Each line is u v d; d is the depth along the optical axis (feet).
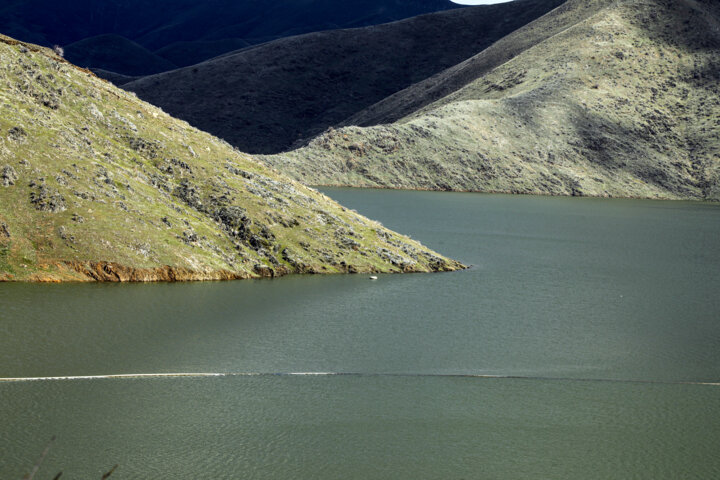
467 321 194.08
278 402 130.72
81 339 154.71
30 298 180.45
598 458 114.32
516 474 108.47
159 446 111.34
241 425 120.57
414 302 213.05
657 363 163.43
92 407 123.34
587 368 158.10
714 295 251.39
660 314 215.31
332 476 105.40
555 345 175.01
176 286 207.51
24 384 130.62
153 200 237.25
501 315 203.62
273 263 239.91
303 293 212.23
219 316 180.24
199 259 223.51
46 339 152.76
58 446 109.29
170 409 124.88
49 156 223.92
